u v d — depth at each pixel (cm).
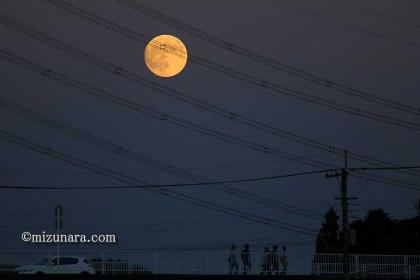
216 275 18488
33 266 18412
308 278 18888
